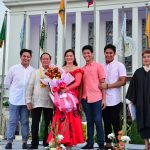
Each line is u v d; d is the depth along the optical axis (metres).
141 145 12.91
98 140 7.83
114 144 6.96
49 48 30.09
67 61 7.91
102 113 8.25
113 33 27.73
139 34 28.03
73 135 7.35
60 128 7.34
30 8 30.11
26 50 9.01
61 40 28.77
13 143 10.70
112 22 29.12
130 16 28.44
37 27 30.81
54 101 7.47
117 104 8.04
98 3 28.53
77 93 7.84
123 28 19.42
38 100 8.52
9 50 30.02
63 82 7.62
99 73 7.97
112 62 8.31
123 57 18.78
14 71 8.92
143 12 28.19
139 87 7.52
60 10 15.64
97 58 27.98
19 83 8.84
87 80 7.93
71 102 7.45
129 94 7.66
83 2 28.80
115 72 8.18
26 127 8.82
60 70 7.72
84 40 29.20
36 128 8.58
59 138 5.92
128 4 27.84
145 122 7.38
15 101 8.79
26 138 8.78
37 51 30.42
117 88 8.13
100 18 29.25
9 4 30.28
